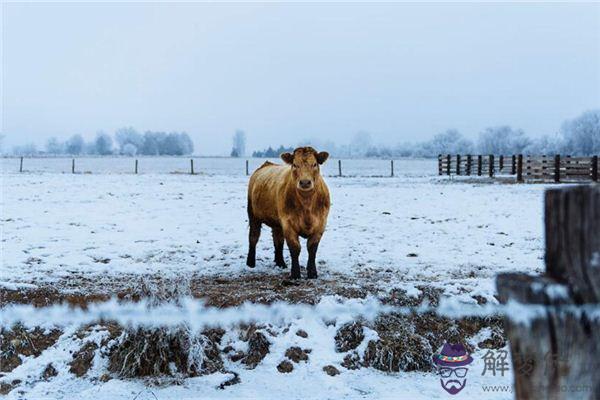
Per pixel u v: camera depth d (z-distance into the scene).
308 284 8.16
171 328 5.97
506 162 36.78
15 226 13.34
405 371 6.21
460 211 16.30
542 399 2.33
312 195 8.31
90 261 9.90
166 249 11.12
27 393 5.70
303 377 5.99
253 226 9.75
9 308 6.79
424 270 9.38
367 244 11.59
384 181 29.58
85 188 23.31
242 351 6.34
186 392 5.61
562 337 2.26
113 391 5.58
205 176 33.84
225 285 8.18
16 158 108.12
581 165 29.03
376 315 6.70
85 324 6.57
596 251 2.17
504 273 2.50
